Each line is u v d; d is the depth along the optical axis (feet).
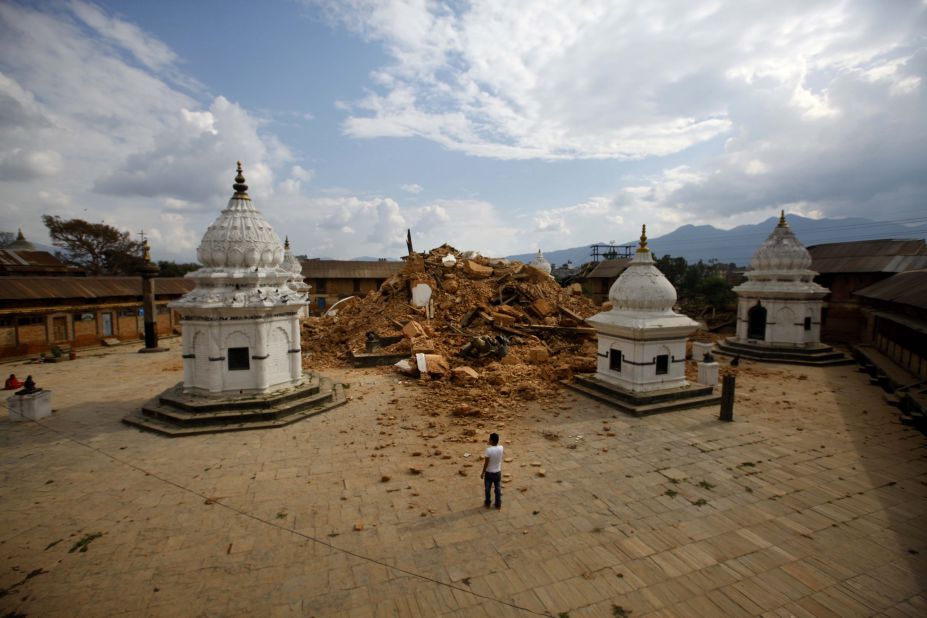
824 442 47.03
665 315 59.88
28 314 98.53
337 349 92.22
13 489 37.22
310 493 36.32
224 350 54.85
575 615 23.84
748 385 70.23
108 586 25.95
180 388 59.88
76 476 39.50
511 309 95.66
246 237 57.36
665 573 27.07
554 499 35.32
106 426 52.21
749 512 33.78
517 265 123.95
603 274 183.01
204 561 28.12
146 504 34.81
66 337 106.63
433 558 28.30
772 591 25.71
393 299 105.40
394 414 55.21
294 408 54.60
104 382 74.33
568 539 30.27
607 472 39.93
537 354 76.89
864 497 36.04
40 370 84.58
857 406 59.36
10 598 24.99
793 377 75.77
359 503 34.76
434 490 36.70
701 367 65.36
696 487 37.40
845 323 108.99
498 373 68.33
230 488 37.17
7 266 142.82
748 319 96.12
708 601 24.93
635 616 23.79
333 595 25.22
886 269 100.89
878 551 29.32
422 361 71.00
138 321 126.00
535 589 25.70
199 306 52.70
